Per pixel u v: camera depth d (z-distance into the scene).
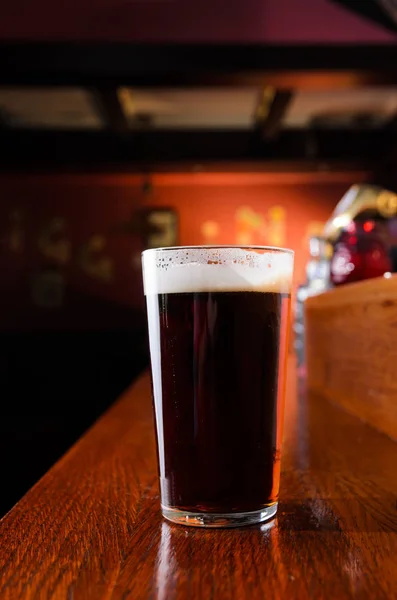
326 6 3.17
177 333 0.51
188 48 3.17
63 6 3.15
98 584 0.40
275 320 0.52
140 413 1.25
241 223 5.72
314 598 0.38
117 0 3.16
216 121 4.88
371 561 0.43
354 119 4.89
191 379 0.51
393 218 1.47
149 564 0.44
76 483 0.68
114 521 0.54
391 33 3.18
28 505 0.60
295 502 0.59
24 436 5.64
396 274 0.79
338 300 1.09
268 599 0.38
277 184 5.75
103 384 5.71
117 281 5.67
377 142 5.05
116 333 5.66
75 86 3.27
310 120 4.91
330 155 5.06
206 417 0.51
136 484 0.67
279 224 5.72
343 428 0.96
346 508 0.56
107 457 0.82
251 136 5.02
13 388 5.66
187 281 0.51
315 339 1.31
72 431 5.69
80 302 5.67
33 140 4.96
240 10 3.18
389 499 0.59
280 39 3.19
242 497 0.51
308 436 0.91
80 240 5.68
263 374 0.52
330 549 0.46
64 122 4.84
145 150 5.00
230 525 0.51
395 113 4.73
